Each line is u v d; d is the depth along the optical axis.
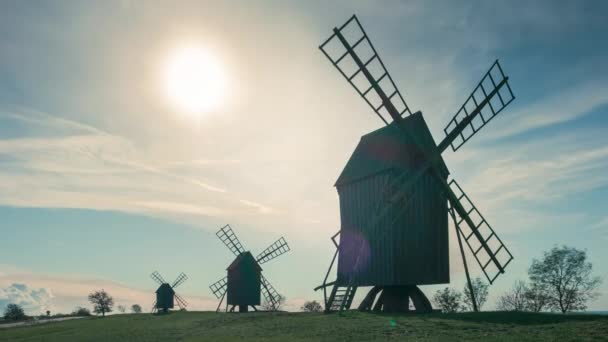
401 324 17.69
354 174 29.27
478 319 17.69
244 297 48.56
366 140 29.41
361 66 25.12
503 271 25.36
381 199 26.22
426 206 25.47
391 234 26.23
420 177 25.98
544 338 12.52
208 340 19.17
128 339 23.34
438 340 13.60
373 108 26.03
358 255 25.95
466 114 27.44
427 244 24.78
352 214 28.95
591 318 16.11
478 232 26.12
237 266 49.34
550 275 43.03
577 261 42.28
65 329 35.75
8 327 48.81
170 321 33.81
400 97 25.70
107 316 56.25
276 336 18.08
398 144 26.48
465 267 24.22
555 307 42.91
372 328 17.34
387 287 27.09
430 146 26.83
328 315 24.06
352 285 25.66
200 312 47.88
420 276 24.48
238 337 19.02
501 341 12.60
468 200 26.30
